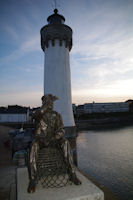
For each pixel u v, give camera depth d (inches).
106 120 3161.9
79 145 1096.8
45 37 450.6
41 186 66.9
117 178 526.9
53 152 73.8
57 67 434.6
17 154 339.0
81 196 56.9
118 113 3759.8
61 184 67.4
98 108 3897.6
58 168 72.0
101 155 829.8
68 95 434.0
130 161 721.0
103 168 628.1
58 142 75.5
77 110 4077.3
